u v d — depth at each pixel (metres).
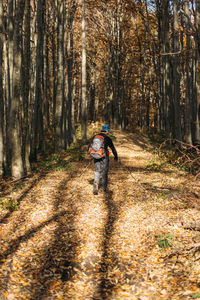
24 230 5.46
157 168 11.59
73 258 4.53
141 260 4.50
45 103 22.94
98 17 29.58
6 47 14.12
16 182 9.97
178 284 3.79
